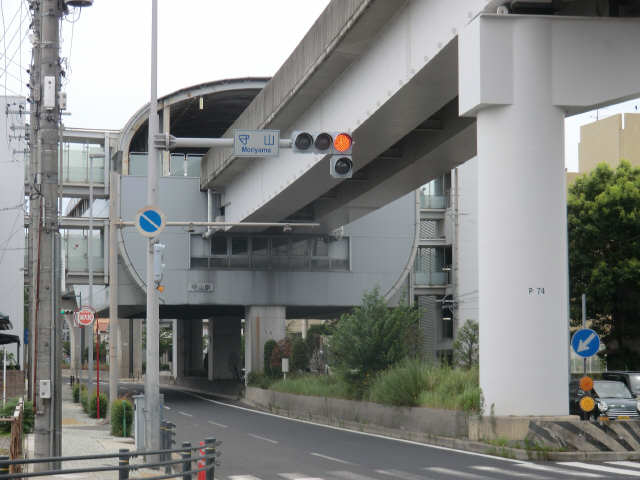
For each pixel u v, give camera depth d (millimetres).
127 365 89938
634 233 38312
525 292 20172
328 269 54906
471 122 28422
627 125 55156
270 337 53594
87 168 55625
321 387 36750
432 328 63938
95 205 60031
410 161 33562
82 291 77750
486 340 20641
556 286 20297
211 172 47531
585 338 20812
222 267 53375
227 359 64938
